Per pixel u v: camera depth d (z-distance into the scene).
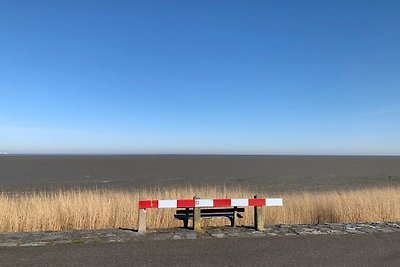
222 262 7.07
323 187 31.31
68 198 13.12
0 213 11.36
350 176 45.56
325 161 102.06
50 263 6.98
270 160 107.94
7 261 7.08
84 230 9.97
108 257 7.35
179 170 56.91
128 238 8.83
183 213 10.63
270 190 27.95
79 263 6.99
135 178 40.84
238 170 57.44
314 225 10.62
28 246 8.09
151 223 11.68
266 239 8.78
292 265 6.90
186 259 7.24
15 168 61.44
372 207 13.70
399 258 7.32
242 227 10.33
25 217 11.40
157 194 17.80
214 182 35.84
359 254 7.57
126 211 12.08
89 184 33.31
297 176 44.97
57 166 68.31
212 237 8.98
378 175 47.66
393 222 11.30
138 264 6.95
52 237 8.89
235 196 16.48
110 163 82.12
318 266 6.84
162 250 7.84
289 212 13.66
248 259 7.25
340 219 13.38
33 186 31.38
